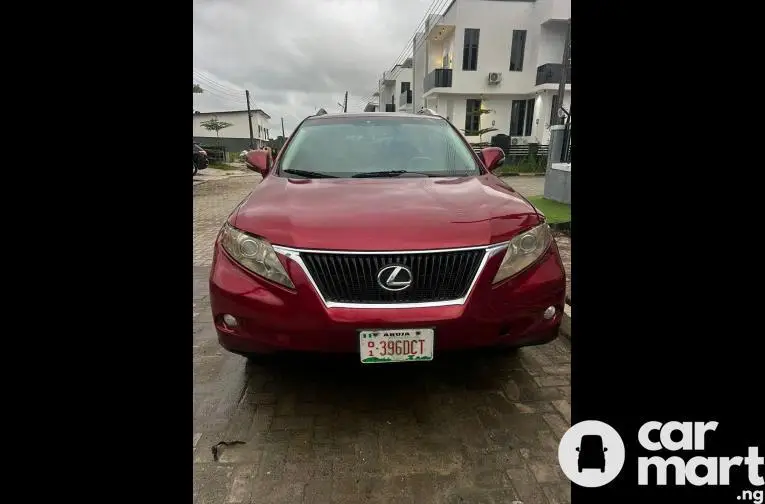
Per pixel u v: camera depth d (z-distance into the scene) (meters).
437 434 1.98
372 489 1.69
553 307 2.04
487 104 22.30
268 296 1.86
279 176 2.68
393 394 2.27
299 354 1.89
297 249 1.84
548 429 2.01
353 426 2.03
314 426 2.04
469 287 1.86
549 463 1.82
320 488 1.70
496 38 21.16
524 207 2.16
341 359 1.88
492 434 1.98
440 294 1.85
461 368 2.49
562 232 5.48
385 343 1.81
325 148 2.94
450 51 22.70
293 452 1.88
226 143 42.75
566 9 19.31
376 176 2.66
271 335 1.88
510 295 1.91
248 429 2.02
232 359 2.64
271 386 2.35
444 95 22.36
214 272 2.01
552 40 20.45
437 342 1.84
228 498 1.65
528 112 22.39
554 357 2.60
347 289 1.82
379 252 1.81
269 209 2.07
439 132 3.16
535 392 2.28
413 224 1.91
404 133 3.09
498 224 1.97
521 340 1.97
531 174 15.03
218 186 14.00
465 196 2.23
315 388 2.32
